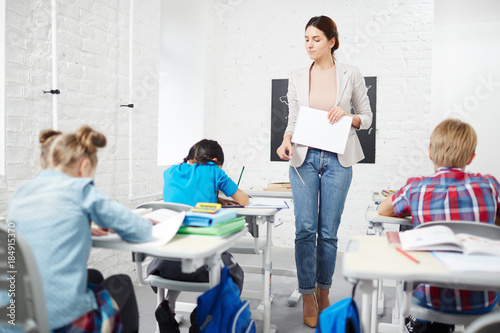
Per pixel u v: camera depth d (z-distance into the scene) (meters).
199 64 4.04
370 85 3.93
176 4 3.89
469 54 3.84
